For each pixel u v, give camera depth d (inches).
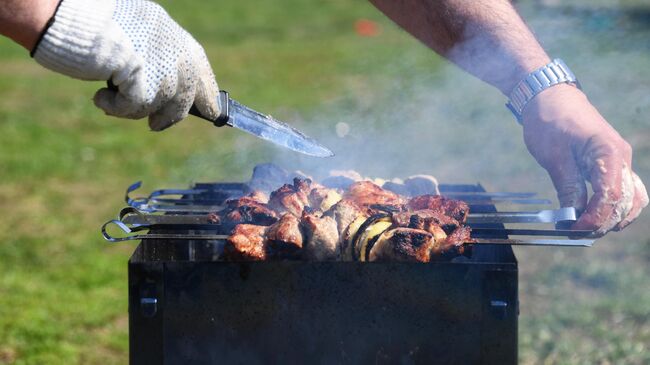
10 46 517.3
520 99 90.4
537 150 87.5
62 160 283.4
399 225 83.1
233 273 79.0
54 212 232.1
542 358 142.6
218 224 87.4
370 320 79.1
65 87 406.3
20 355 153.1
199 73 76.9
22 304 174.1
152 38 72.0
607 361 141.3
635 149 247.8
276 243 80.9
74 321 167.8
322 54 463.5
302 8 643.5
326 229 81.4
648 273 172.7
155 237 79.8
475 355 79.0
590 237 81.4
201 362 80.5
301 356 80.2
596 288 168.1
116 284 186.1
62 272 191.2
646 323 153.4
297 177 95.8
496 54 93.5
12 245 206.7
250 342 80.1
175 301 79.6
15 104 366.9
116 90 73.1
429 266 77.7
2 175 266.1
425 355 79.4
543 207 198.4
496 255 90.2
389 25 549.6
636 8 414.3
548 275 174.4
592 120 84.3
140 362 80.2
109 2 71.5
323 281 78.7
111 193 248.7
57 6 68.7
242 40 523.5
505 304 77.7
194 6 661.3
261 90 374.0
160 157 283.7
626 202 79.6
